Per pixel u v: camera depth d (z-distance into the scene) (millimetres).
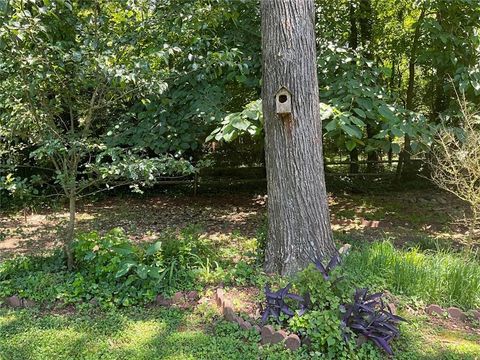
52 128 3744
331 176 9555
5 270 3902
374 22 8922
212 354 2812
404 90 9469
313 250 3822
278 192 3877
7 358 2760
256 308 3311
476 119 4953
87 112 3883
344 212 7430
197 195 9164
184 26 4074
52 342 2949
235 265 4156
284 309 3043
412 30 8133
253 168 9844
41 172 5426
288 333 2914
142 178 4004
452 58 5617
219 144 9586
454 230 6309
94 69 3400
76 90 3709
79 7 3557
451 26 5898
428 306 3533
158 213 7555
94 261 3918
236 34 5973
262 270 3998
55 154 3848
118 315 3352
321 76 5750
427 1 5977
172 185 9359
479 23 5871
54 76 3494
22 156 4703
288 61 3678
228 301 3363
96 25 3529
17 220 6215
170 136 5969
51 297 3562
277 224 3910
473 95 5641
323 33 6621
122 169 3594
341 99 5160
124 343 2969
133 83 3598
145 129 5965
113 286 3658
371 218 7059
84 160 4383
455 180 4430
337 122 4316
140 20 3900
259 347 2881
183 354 2816
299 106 3732
